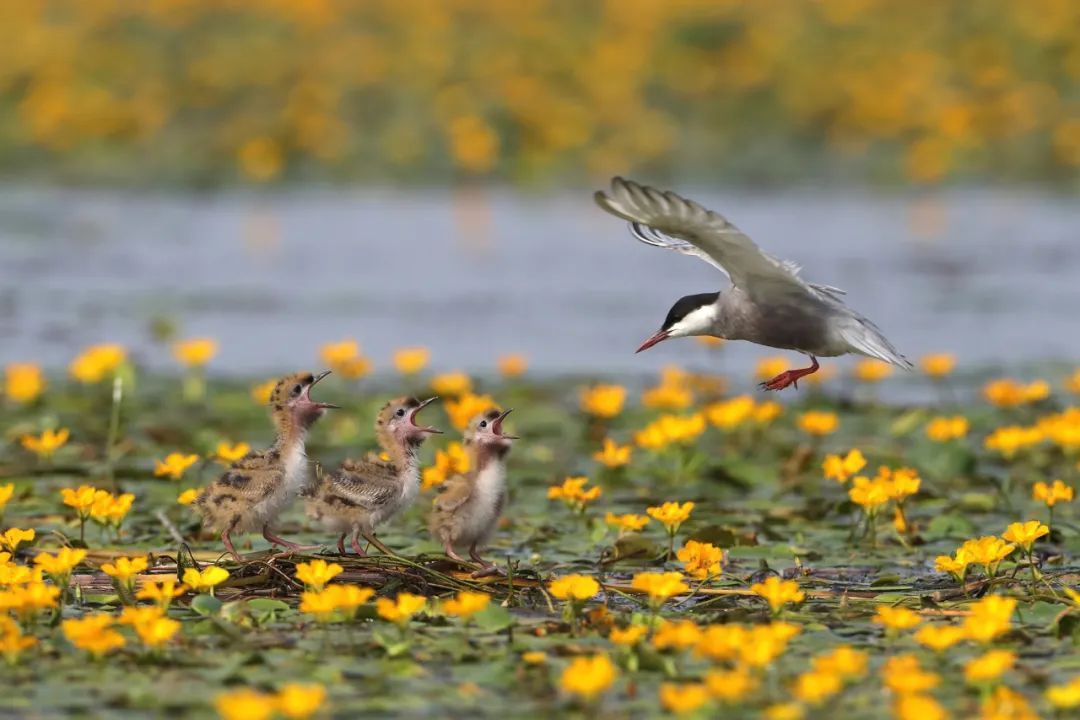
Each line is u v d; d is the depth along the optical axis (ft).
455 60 111.86
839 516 40.88
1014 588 33.01
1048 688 26.32
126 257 82.17
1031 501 42.34
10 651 26.91
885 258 83.20
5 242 84.89
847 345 33.12
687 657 28.02
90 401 52.08
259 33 114.62
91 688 26.00
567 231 92.48
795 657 28.07
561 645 28.30
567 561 36.24
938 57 114.83
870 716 24.85
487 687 26.27
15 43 111.24
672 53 114.52
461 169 103.35
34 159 102.42
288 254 83.97
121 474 42.80
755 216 93.76
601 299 75.36
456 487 34.58
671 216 31.19
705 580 33.63
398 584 32.37
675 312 34.47
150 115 105.40
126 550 36.37
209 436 45.52
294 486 34.19
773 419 52.06
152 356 62.44
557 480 44.19
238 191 100.53
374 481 33.78
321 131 104.12
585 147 105.60
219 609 30.32
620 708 25.32
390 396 54.13
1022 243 87.76
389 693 25.90
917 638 27.81
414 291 76.13
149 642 26.68
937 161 103.76
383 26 116.98
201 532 37.63
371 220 93.76
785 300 33.17
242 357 62.34
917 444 46.78
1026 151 107.34
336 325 68.90
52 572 30.01
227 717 23.02
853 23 118.52
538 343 66.39
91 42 112.37
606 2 121.39
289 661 27.45
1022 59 114.42
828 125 109.09
